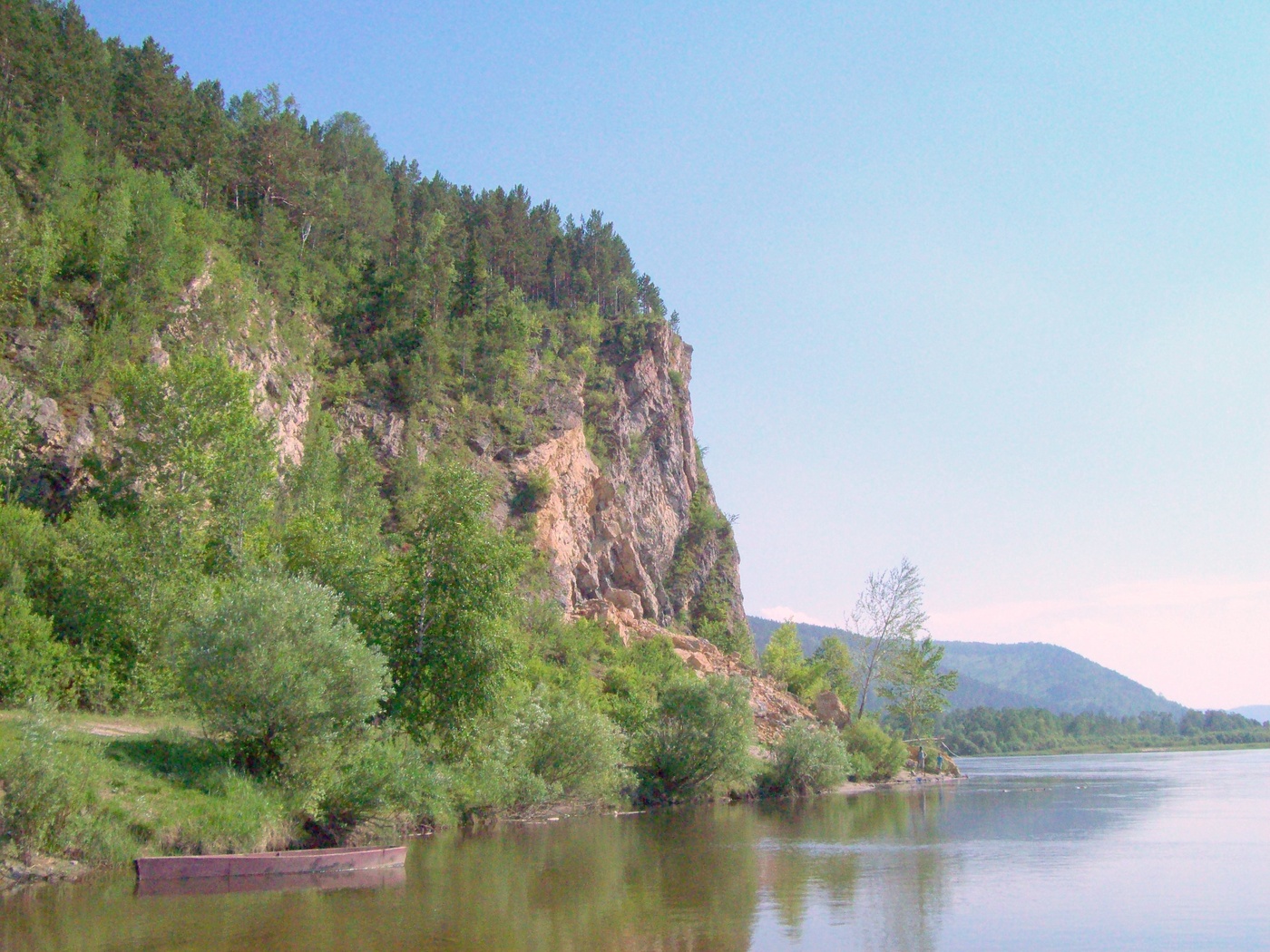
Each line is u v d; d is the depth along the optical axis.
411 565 32.69
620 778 40.91
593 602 76.94
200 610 26.30
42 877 17.81
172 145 78.50
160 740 23.95
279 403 63.66
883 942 15.76
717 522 120.75
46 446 42.00
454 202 125.25
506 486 79.25
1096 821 37.75
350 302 86.75
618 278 136.25
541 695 37.84
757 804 45.34
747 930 16.56
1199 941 15.87
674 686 45.75
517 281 119.44
